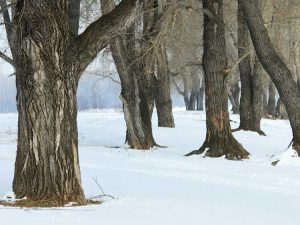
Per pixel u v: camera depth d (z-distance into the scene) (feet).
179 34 141.59
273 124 214.48
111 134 165.17
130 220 41.65
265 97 295.69
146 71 118.93
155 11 114.11
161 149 123.44
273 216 45.78
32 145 50.44
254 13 98.99
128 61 121.49
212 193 59.41
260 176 78.18
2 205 48.32
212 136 104.78
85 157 97.19
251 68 170.60
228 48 234.99
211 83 105.19
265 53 98.73
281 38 189.78
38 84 49.83
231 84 258.37
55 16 50.06
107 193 58.59
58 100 50.26
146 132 124.77
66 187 50.60
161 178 71.87
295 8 166.81
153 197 54.80
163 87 183.11
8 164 84.79
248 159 101.55
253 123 170.40
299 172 83.41
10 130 171.73
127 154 106.22
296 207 51.06
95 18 117.70
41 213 43.65
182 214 45.24
